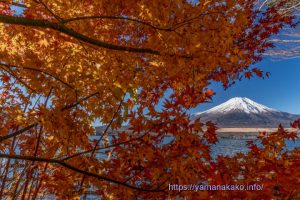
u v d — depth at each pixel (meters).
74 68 3.65
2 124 4.48
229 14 2.98
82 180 3.78
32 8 3.56
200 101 3.20
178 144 3.30
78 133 3.57
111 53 3.60
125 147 3.70
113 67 3.56
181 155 3.29
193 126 3.25
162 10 3.00
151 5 3.00
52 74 3.69
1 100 4.45
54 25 2.59
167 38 3.09
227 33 3.01
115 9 3.40
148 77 3.64
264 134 3.55
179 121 3.28
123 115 3.51
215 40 3.05
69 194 3.71
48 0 3.47
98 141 3.68
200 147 3.21
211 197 2.29
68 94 3.70
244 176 2.90
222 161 3.32
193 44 3.06
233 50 3.17
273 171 2.54
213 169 2.97
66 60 3.92
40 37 3.81
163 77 3.56
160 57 3.34
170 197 3.42
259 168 2.87
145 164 3.55
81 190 3.80
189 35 3.05
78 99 3.71
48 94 3.93
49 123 3.41
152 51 3.13
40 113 3.41
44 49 3.93
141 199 3.72
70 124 3.51
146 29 3.43
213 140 3.27
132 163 3.66
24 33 3.73
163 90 3.76
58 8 3.57
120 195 3.73
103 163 3.82
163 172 3.40
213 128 3.24
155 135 3.46
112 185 3.77
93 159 3.84
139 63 3.60
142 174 3.69
